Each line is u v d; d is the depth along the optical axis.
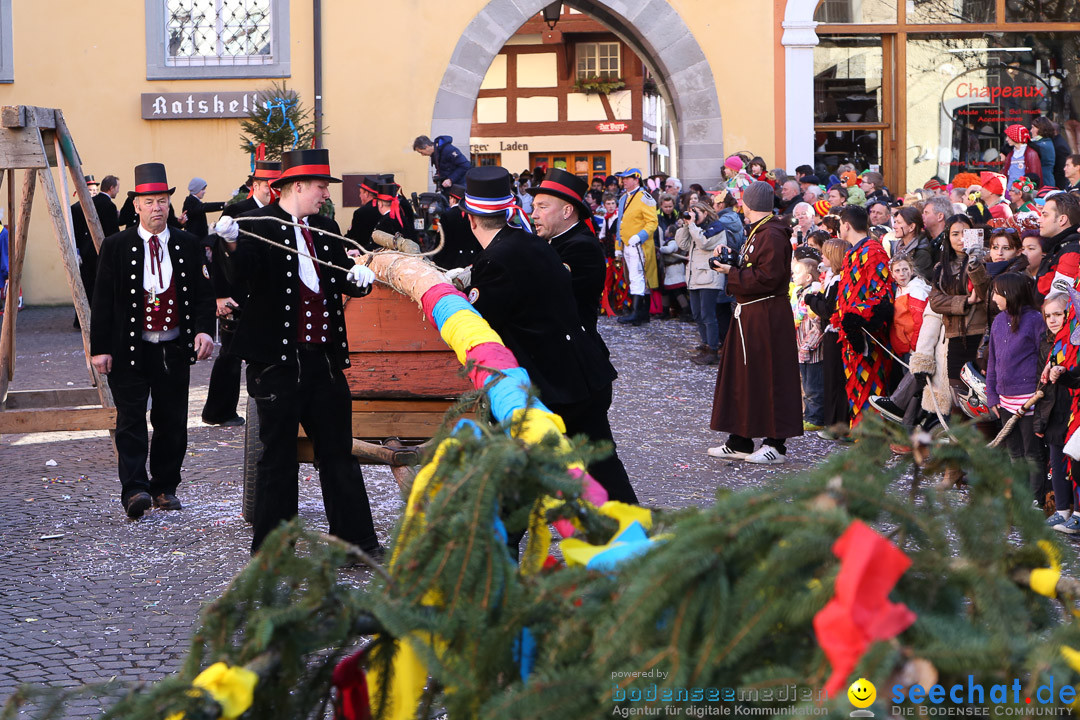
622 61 33.50
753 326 7.86
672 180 16.06
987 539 1.90
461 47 17.91
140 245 6.60
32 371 12.16
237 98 17.95
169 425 6.76
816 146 18.56
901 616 1.58
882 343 8.26
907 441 2.09
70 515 6.70
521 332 4.68
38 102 17.97
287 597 2.14
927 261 8.84
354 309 5.57
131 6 17.92
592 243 5.41
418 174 18.05
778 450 8.02
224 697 1.86
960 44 18.39
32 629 4.71
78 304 7.73
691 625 1.73
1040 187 14.14
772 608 1.68
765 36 18.06
